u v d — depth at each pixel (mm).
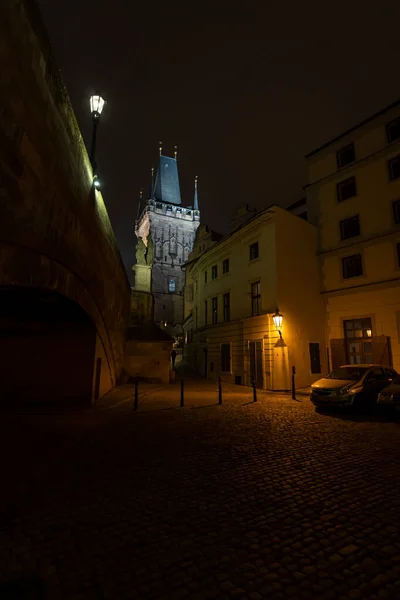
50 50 5922
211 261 25875
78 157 7992
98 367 12391
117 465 5355
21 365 11375
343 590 2506
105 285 12648
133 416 9477
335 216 19906
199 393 15328
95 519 3600
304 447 6453
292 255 19078
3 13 4281
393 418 9305
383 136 18172
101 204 11125
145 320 24234
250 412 10258
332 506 3941
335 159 20484
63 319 10758
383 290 17094
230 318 22188
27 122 5078
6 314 10070
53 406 10836
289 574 2691
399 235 16750
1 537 3221
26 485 4527
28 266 5641
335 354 18750
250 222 20188
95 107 9906
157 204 76562
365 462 5547
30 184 5312
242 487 4500
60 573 2689
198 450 6223
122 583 2572
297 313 18406
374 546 3104
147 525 3480
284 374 16766
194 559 2891
